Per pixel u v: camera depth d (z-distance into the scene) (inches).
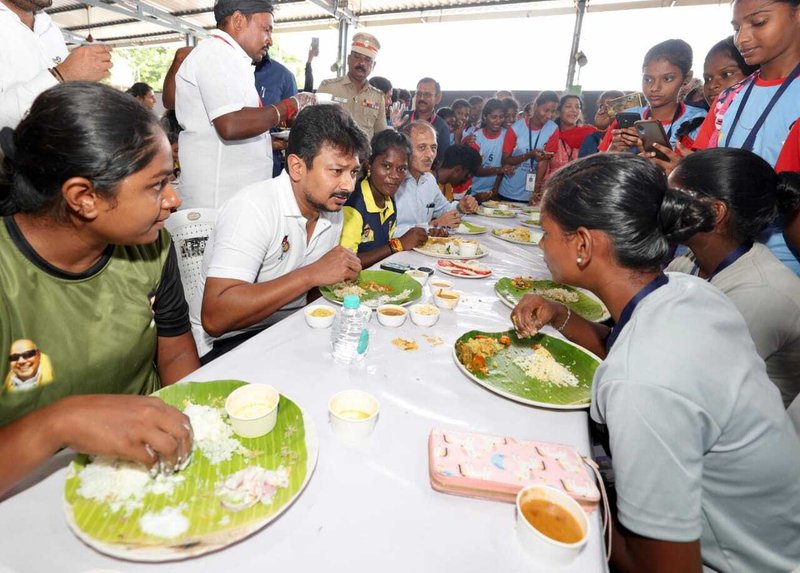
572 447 34.5
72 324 37.5
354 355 48.0
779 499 34.5
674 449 29.0
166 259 46.6
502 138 202.4
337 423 34.5
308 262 73.9
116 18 424.2
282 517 27.4
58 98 29.9
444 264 86.0
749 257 52.6
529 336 54.0
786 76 78.3
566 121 201.5
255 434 33.1
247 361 45.0
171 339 50.6
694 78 158.1
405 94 286.5
